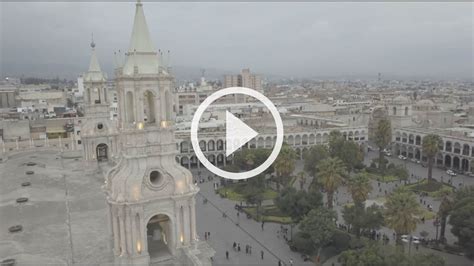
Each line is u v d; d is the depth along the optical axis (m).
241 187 114.56
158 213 40.00
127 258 38.88
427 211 94.44
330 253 73.50
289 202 81.94
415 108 198.12
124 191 38.66
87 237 45.31
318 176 87.44
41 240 43.75
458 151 141.12
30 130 133.62
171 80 40.78
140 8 40.12
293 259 72.50
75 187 64.81
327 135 164.12
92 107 79.56
